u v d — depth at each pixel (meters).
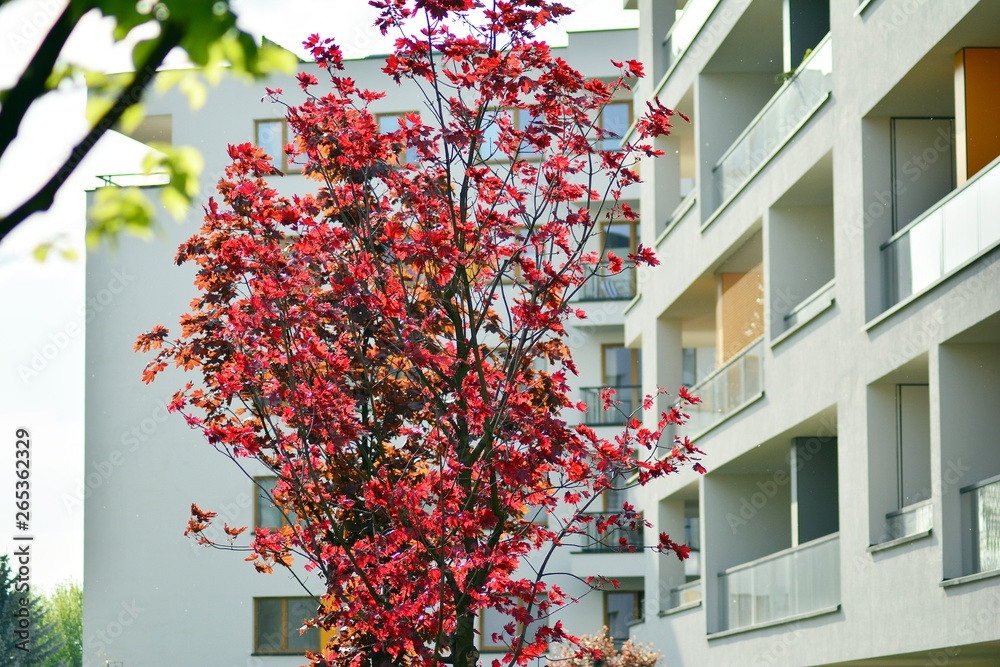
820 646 17.86
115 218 2.92
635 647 25.55
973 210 13.98
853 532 16.86
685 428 25.33
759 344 20.78
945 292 14.40
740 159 22.17
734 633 21.36
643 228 27.98
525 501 11.23
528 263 11.33
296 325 11.11
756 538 23.44
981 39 14.42
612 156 11.43
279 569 31.83
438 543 10.62
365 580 10.44
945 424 14.41
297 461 11.55
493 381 11.18
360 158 11.41
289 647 31.64
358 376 11.84
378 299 10.91
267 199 11.83
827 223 20.19
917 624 14.90
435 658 10.20
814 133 18.34
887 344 15.87
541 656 10.99
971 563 14.14
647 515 28.00
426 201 11.33
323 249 11.52
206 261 11.94
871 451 16.44
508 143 11.59
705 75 23.75
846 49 17.19
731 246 22.06
